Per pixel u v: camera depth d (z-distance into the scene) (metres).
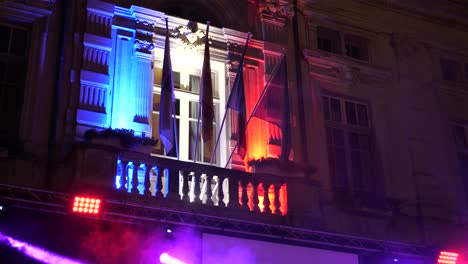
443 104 14.80
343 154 13.39
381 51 14.72
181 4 13.18
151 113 11.84
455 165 14.17
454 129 14.77
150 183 10.98
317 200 11.80
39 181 10.52
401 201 12.99
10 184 9.99
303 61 13.69
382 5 15.12
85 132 10.74
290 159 12.55
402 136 13.95
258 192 11.38
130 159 10.47
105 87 11.43
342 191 12.99
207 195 10.83
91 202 9.49
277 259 10.73
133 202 10.20
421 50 15.19
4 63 11.28
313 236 11.06
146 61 12.05
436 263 11.96
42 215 9.80
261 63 13.20
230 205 10.91
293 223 11.27
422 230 13.03
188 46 12.54
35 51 11.37
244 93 12.18
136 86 11.78
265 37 13.47
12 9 11.35
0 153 10.40
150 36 12.29
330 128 13.52
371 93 14.12
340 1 14.69
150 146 10.92
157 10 12.77
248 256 10.54
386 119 14.02
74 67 11.38
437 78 15.06
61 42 11.60
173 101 11.23
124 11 12.23
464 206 13.80
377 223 12.73
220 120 12.51
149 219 9.98
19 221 9.66
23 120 10.84
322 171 12.82
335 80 13.82
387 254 11.55
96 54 11.60
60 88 11.20
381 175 13.38
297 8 14.18
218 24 13.35
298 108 13.20
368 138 13.79
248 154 12.30
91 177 10.02
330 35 14.49
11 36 11.46
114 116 11.43
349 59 14.13
